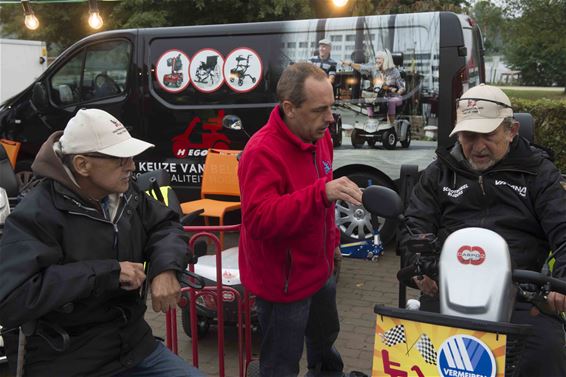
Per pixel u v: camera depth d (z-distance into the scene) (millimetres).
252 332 4199
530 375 2352
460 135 2727
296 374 2734
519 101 8523
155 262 2322
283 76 2434
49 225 2123
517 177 2680
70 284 2031
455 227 2803
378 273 5496
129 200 2383
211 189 6262
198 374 2412
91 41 6914
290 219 2262
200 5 14516
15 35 18344
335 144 6070
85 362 2232
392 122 5805
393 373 1928
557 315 2490
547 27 16219
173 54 6492
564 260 2404
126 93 6734
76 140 2148
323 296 2832
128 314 2346
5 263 2047
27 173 7492
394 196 2123
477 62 6152
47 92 7242
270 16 15383
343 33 5895
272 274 2525
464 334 1850
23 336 2207
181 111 6496
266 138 2430
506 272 1961
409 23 5672
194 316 3287
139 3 14828
